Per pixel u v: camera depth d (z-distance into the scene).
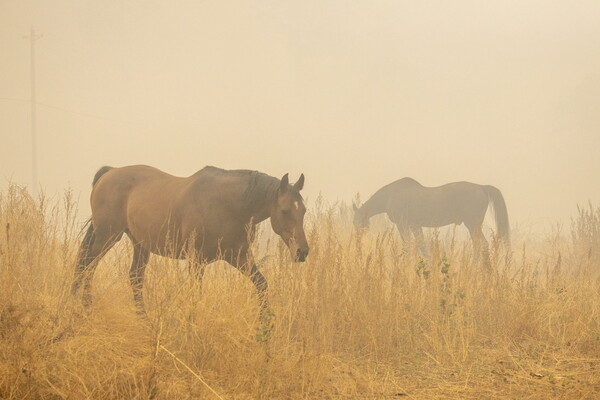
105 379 5.90
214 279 8.30
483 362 7.48
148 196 9.66
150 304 7.71
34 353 6.02
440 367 7.31
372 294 8.19
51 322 6.93
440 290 8.69
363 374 6.95
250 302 7.88
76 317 7.23
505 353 7.82
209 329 6.93
